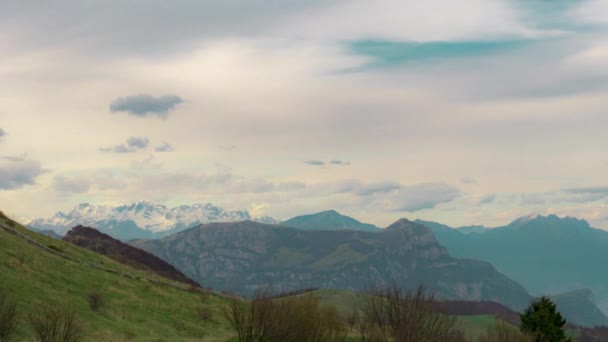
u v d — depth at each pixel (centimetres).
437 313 8138
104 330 7306
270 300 6850
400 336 7788
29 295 7388
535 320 8900
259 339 6600
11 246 9056
